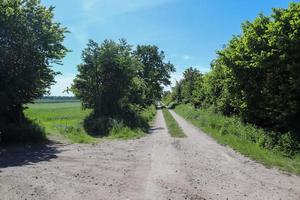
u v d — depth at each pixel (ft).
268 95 60.64
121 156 47.26
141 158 45.88
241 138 66.18
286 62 57.88
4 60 61.82
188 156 48.67
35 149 53.36
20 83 62.69
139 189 30.17
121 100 102.06
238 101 75.66
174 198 27.89
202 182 33.60
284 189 32.48
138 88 120.88
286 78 59.21
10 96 62.80
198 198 28.27
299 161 47.06
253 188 32.37
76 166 39.63
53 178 33.45
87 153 49.62
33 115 141.28
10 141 59.36
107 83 97.60
